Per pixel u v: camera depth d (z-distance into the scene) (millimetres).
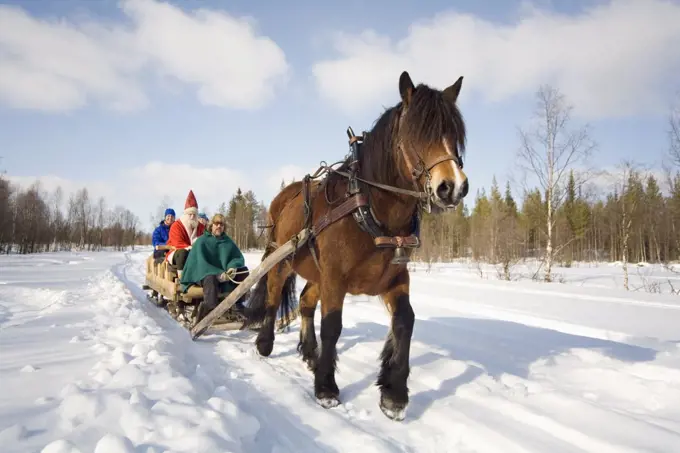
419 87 3416
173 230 7746
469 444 3000
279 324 6582
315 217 4277
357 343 5645
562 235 33750
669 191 20234
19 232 47656
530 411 3324
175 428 2525
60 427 2539
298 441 2947
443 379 4199
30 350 4461
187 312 7418
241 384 4000
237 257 6656
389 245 3465
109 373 3453
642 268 28500
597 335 7078
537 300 10539
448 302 10297
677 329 7172
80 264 25688
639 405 3602
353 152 4012
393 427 3285
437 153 3078
